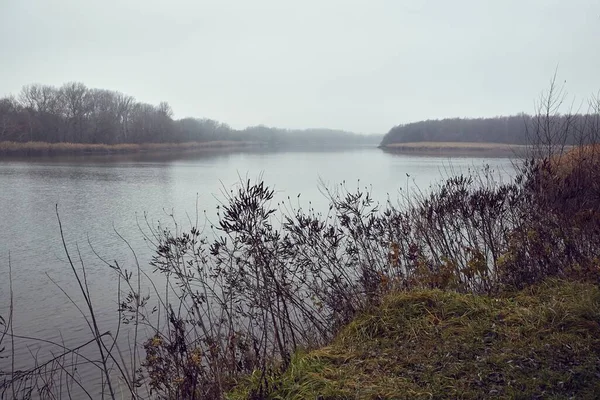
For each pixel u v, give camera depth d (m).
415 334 4.11
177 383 4.24
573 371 3.31
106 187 31.88
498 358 3.57
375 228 6.03
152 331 7.92
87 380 6.57
